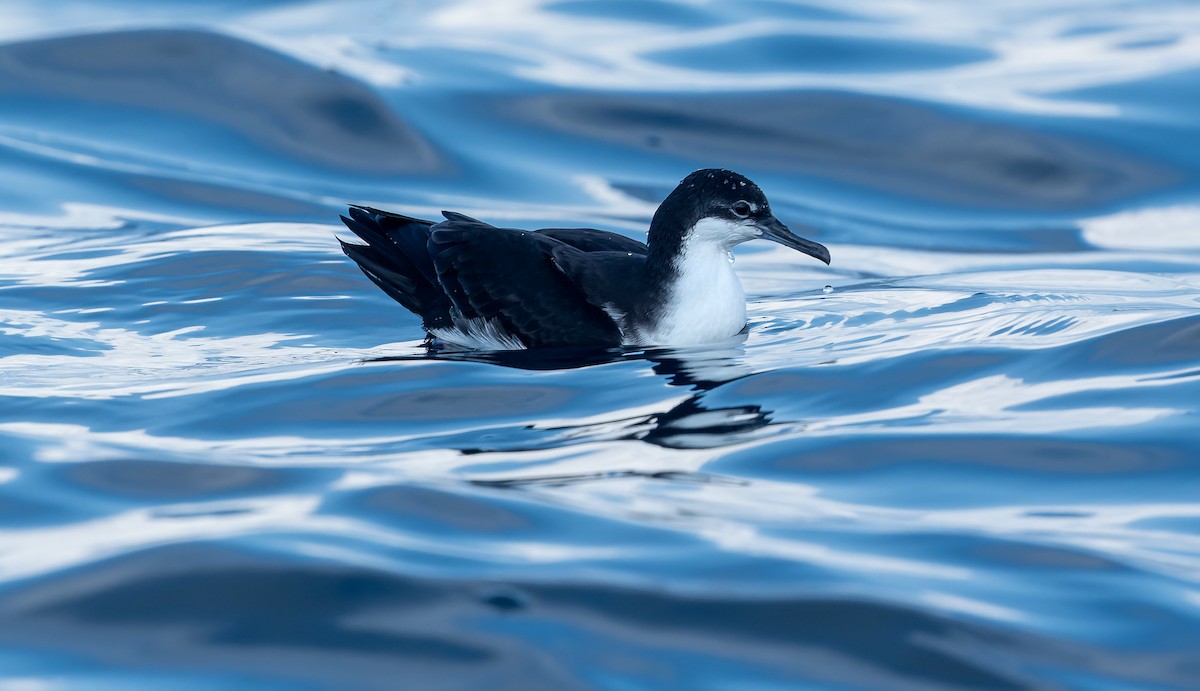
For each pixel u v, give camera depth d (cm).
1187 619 693
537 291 1317
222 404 1072
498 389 1123
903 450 950
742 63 2319
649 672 644
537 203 1880
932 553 769
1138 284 1530
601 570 739
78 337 1298
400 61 2286
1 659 656
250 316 1391
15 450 937
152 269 1523
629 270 1353
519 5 2681
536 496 852
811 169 1978
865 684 637
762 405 1076
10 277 1489
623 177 1953
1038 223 1848
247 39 2206
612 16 2605
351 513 817
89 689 629
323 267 1540
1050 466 915
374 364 1195
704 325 1323
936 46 2420
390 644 666
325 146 2008
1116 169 1953
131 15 2644
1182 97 2134
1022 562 757
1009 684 638
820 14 2639
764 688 632
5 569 741
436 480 879
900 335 1284
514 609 696
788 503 852
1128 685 638
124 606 702
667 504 844
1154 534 802
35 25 2517
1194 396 1042
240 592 713
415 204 1848
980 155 1994
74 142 1978
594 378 1162
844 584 723
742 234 1333
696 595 711
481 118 2089
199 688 630
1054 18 2641
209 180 1881
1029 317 1312
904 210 1897
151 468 902
